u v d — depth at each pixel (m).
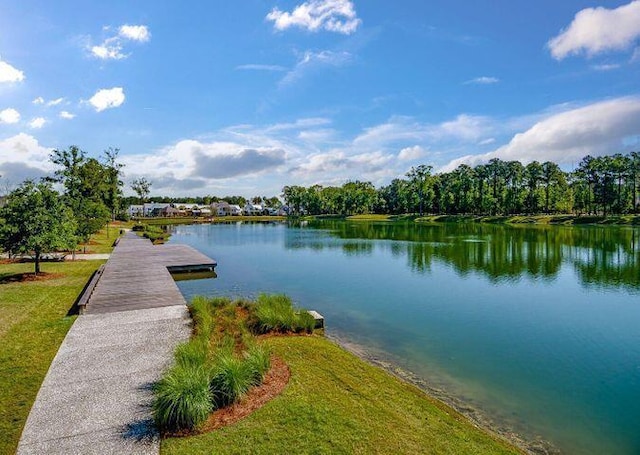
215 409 5.87
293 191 123.81
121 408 5.82
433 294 16.42
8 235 15.16
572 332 11.72
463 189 78.56
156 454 4.82
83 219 26.12
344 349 9.91
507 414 7.06
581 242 34.81
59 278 15.83
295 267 23.34
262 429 5.39
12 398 6.13
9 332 9.10
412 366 9.18
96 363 7.40
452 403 7.40
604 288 17.52
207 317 9.93
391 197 101.06
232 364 6.37
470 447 5.43
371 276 20.42
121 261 20.95
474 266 23.28
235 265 24.20
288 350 8.68
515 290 17.17
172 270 20.11
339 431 5.44
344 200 102.06
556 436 6.39
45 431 5.23
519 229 51.62
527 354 10.03
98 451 4.84
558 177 69.19
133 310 11.02
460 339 11.08
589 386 8.27
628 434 6.48
